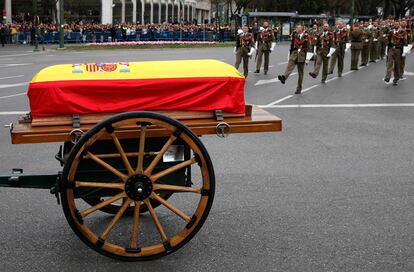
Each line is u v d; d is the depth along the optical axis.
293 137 9.80
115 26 48.56
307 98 14.77
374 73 22.00
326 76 18.53
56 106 4.45
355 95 15.38
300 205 6.09
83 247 4.93
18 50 36.59
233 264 4.61
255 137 9.76
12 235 5.21
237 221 5.59
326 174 7.38
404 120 11.59
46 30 45.41
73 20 56.78
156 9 72.00
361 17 65.81
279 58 29.92
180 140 4.57
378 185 6.88
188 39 51.62
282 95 15.35
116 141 4.17
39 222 5.54
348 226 5.46
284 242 5.07
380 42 29.67
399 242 5.08
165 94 4.63
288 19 57.69
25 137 4.34
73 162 4.12
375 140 9.59
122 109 4.56
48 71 4.68
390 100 14.40
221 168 7.65
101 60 27.31
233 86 4.70
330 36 18.22
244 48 19.73
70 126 4.46
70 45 42.47
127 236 5.15
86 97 4.52
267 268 4.55
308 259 4.72
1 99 14.12
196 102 4.66
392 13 80.44
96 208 4.33
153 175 4.38
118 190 4.54
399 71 17.78
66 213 4.21
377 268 4.56
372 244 5.03
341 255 4.80
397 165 7.89
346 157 8.35
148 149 4.57
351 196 6.43
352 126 10.88
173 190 4.38
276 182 6.98
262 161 8.08
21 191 6.52
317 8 72.06
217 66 4.85
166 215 5.72
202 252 4.84
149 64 4.91
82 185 4.20
